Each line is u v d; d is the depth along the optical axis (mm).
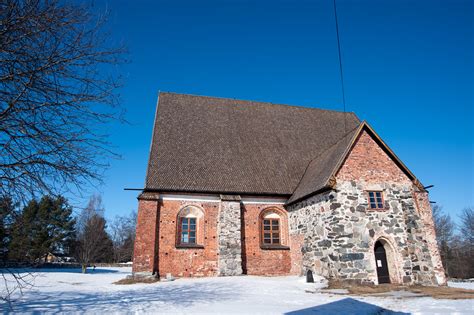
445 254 52156
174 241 20188
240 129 27609
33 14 6801
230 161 24188
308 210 20078
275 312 9555
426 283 17266
